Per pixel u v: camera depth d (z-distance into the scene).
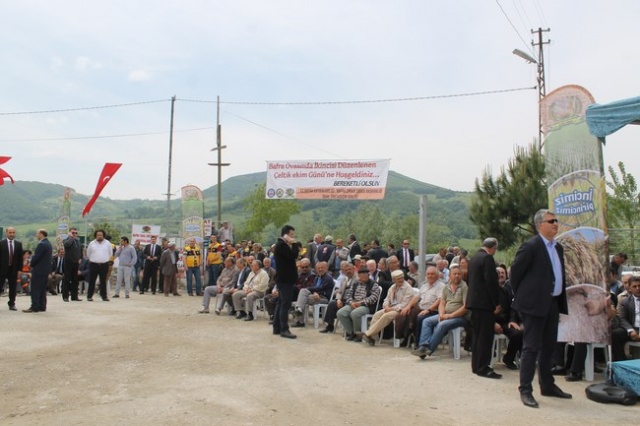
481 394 6.68
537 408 6.11
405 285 10.10
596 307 7.41
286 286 10.52
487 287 7.66
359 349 9.59
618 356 7.91
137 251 21.09
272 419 5.44
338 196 17.38
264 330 11.34
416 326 9.49
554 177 8.06
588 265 7.52
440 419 5.64
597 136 7.25
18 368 7.48
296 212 39.25
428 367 8.20
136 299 17.05
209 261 18.56
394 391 6.71
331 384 6.95
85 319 12.02
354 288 10.91
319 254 16.66
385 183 17.03
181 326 11.49
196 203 21.44
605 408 6.17
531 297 6.34
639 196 20.22
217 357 8.46
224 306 15.19
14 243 13.11
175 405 5.86
